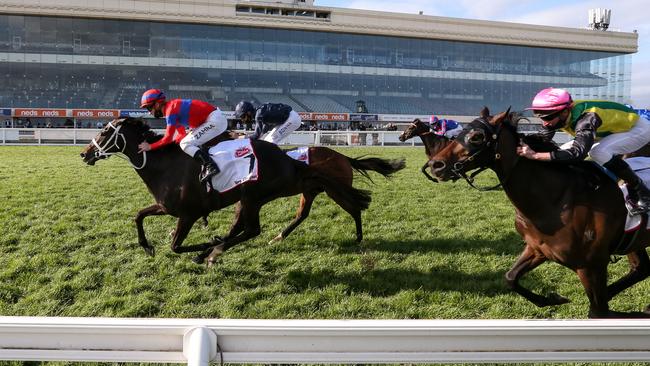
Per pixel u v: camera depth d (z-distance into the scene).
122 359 1.75
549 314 3.29
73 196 6.97
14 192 7.15
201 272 4.03
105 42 34.97
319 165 4.82
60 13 33.56
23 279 3.75
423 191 7.94
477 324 1.81
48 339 1.71
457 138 2.71
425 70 41.25
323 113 35.31
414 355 1.81
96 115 31.86
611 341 1.90
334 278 3.94
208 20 36.09
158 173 4.06
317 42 39.03
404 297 3.52
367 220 5.86
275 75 38.16
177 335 1.76
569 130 2.81
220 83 37.09
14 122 31.09
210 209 4.07
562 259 2.70
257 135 5.28
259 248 4.67
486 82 42.97
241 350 1.78
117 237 4.89
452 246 4.80
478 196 7.52
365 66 39.84
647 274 3.11
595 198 2.66
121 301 3.42
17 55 33.38
